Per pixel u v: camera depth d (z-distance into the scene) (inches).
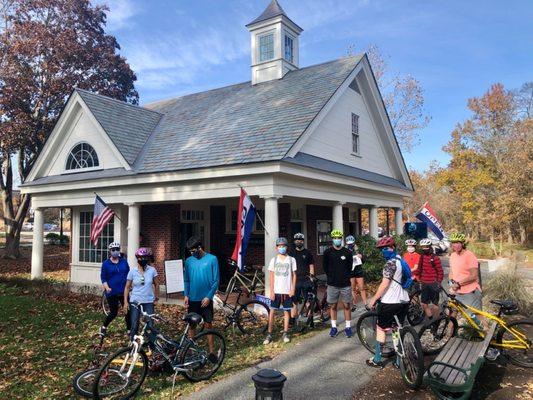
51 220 3125.0
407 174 782.5
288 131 458.6
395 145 748.0
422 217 570.9
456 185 1822.1
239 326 341.1
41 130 992.2
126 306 281.0
